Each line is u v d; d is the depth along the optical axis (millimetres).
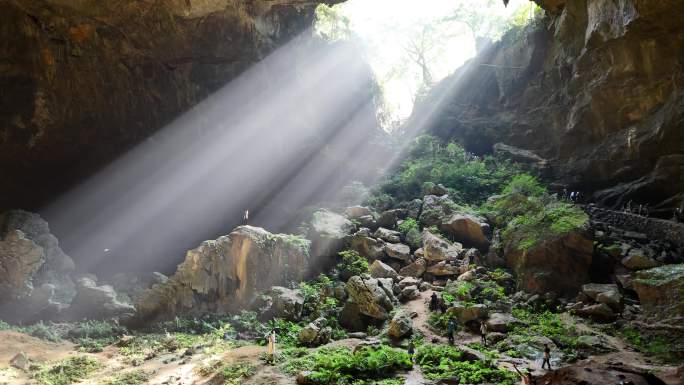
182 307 23453
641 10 25062
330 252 27016
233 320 22562
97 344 20375
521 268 24438
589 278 23562
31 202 30703
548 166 35031
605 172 32156
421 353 17859
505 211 28625
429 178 35406
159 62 29672
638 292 21016
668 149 28734
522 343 18922
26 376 16891
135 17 26391
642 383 10016
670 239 25359
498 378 15711
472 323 20922
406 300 23875
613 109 31156
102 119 29812
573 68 33750
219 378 16453
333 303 22875
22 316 23609
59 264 27375
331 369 16172
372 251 27328
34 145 28641
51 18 25844
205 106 32031
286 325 21500
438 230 29188
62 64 27406
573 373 10570
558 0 33312
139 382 16453
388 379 15875
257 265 24453
